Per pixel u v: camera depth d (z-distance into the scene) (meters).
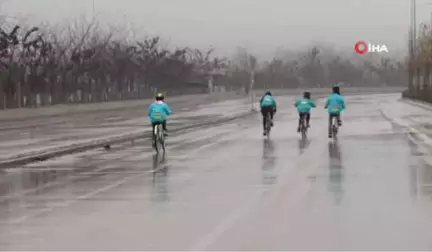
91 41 163.62
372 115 93.56
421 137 54.84
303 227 18.91
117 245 17.02
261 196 24.92
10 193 27.14
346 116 91.19
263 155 41.62
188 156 42.12
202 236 17.89
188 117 95.75
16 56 118.56
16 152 45.12
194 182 29.47
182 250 16.28
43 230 19.19
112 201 24.52
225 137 58.62
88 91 140.62
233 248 16.38
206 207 22.69
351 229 18.58
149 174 32.94
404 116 89.94
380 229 18.56
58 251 16.47
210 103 159.62
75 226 19.72
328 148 45.78
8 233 18.81
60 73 128.50
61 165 38.12
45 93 121.75
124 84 164.38
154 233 18.44
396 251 15.91
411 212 21.19
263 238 17.50
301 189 26.59
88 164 38.44
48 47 131.50
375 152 42.41
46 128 76.00
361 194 25.05
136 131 66.50
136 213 21.80
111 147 50.12
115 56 157.62
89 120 93.25
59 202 24.55
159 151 46.06
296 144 49.56
